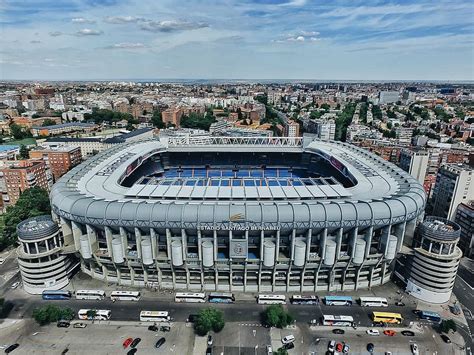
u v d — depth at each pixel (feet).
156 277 424.46
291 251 386.93
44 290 408.87
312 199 425.28
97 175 497.46
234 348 331.77
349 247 400.47
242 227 374.22
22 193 642.22
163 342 336.90
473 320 379.35
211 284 415.85
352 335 350.02
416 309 392.06
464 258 519.60
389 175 505.25
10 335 347.77
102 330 352.69
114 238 406.00
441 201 594.24
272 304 387.75
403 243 428.97
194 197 419.95
